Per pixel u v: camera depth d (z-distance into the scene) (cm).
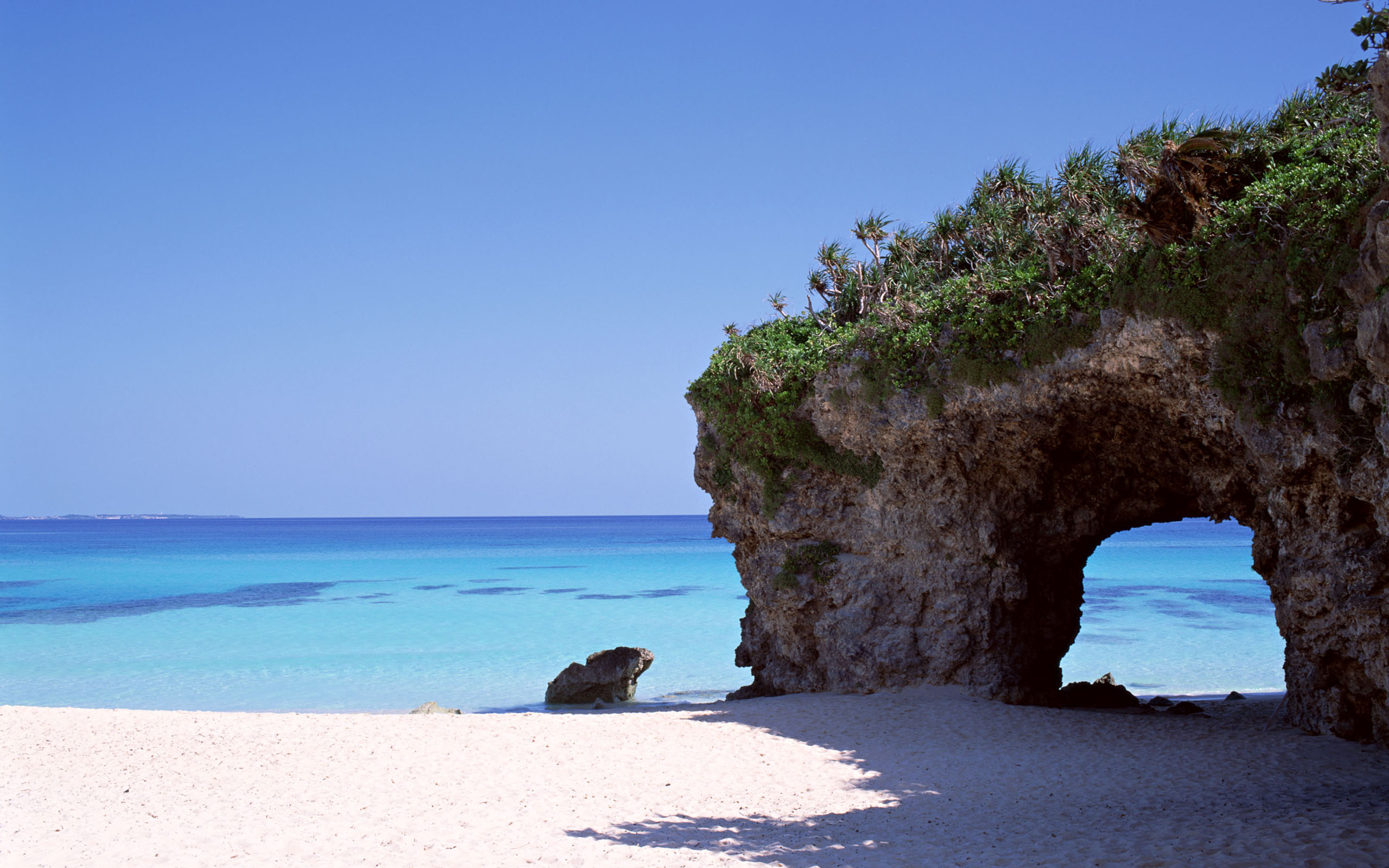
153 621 5012
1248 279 1520
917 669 2331
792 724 2055
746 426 2517
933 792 1466
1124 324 1750
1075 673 3422
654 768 1672
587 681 3022
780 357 2464
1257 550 1916
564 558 11338
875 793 1475
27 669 3612
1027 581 2303
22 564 10106
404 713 2673
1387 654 1524
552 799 1446
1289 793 1327
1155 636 4166
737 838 1181
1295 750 1633
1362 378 1316
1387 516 1289
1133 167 1673
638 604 5819
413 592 6625
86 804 1412
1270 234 1524
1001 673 2255
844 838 1170
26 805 1405
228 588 7050
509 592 6650
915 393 2170
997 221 2370
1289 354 1474
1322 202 1420
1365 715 1677
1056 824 1198
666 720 2117
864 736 1923
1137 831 1116
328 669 3638
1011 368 1980
